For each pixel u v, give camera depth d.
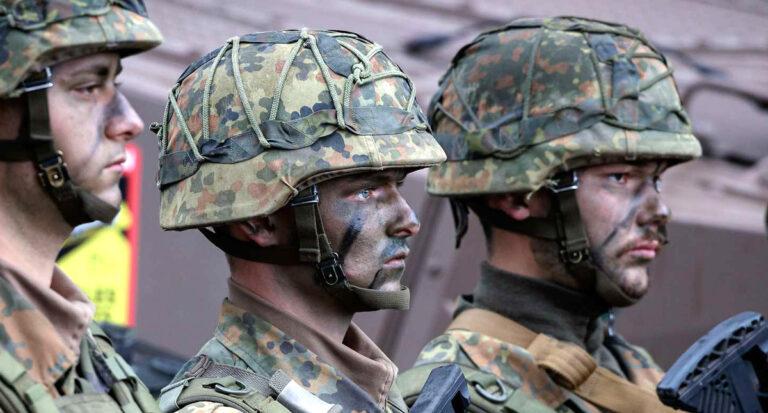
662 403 11.31
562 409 11.57
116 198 7.98
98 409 7.83
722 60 17.77
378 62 9.20
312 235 8.91
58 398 7.69
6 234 7.73
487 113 11.80
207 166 8.94
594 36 11.81
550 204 11.68
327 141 8.80
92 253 15.46
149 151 15.67
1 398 7.31
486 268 12.08
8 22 7.50
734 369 11.05
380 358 9.52
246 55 9.09
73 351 7.86
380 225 9.07
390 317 15.62
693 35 17.89
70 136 7.72
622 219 11.63
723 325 11.14
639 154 11.46
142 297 15.69
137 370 14.62
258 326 9.08
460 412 9.74
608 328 12.75
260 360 9.01
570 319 11.89
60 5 7.59
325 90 8.92
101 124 7.85
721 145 17.31
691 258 16.64
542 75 11.65
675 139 11.66
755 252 16.72
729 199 16.95
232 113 8.94
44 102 7.60
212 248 15.71
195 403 8.62
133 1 7.97
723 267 16.67
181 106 9.20
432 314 15.52
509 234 11.95
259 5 16.94
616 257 11.66
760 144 17.34
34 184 7.70
